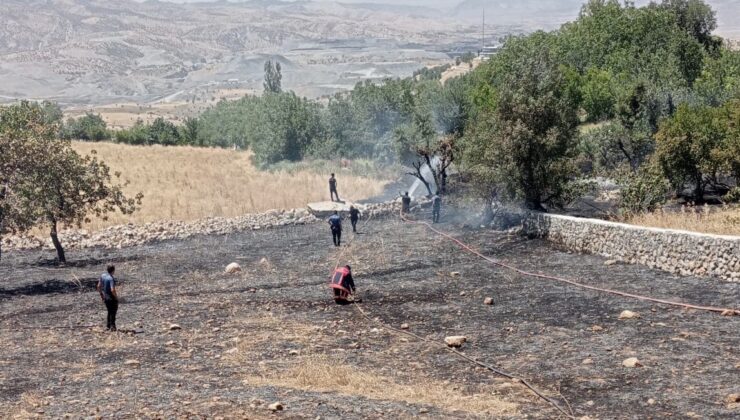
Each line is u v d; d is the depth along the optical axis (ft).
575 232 105.81
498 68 272.51
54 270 108.37
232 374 56.80
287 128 251.80
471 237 121.80
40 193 103.30
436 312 75.97
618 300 76.23
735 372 52.80
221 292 90.79
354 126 257.96
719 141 139.85
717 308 69.77
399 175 207.41
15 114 110.22
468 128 146.00
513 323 70.08
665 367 54.70
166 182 202.18
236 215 156.35
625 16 333.83
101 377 56.39
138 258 116.88
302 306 81.46
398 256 109.40
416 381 54.60
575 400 49.11
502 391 51.62
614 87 241.55
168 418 45.68
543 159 125.39
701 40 384.27
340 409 47.67
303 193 177.58
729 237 80.94
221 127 388.78
